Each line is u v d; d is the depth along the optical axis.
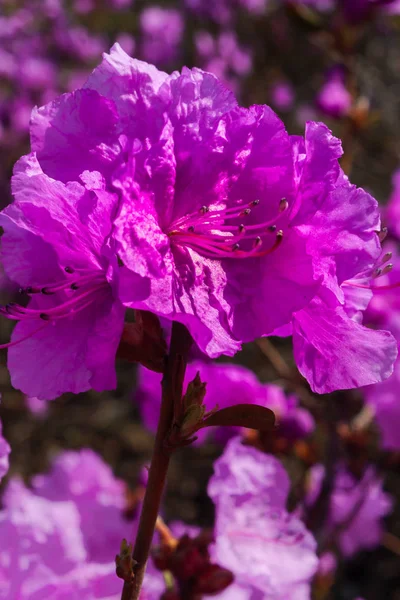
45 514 0.38
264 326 0.28
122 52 0.29
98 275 0.28
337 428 0.47
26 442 0.97
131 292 0.27
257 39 1.38
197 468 0.94
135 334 0.29
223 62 1.27
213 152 0.29
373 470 0.49
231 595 0.37
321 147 0.28
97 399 1.02
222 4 1.36
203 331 0.27
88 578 0.37
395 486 0.84
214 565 0.36
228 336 0.28
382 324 0.45
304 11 0.62
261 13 1.37
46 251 0.28
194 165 0.29
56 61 1.34
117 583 0.38
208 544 0.37
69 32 1.34
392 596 0.82
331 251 0.28
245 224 0.29
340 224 0.28
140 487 0.45
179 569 0.36
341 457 0.49
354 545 0.58
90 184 0.28
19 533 0.38
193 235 0.28
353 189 0.28
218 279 0.28
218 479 0.37
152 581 0.37
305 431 0.46
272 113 0.29
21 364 0.28
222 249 0.28
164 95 0.29
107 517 0.44
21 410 0.99
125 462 0.97
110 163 0.29
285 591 0.37
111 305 0.28
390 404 0.45
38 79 1.20
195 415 0.28
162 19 1.35
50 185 0.28
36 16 1.36
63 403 1.01
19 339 0.28
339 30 0.62
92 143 0.29
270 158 0.29
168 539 0.36
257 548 0.36
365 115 0.62
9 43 1.31
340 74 0.63
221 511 0.36
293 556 0.36
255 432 0.46
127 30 1.54
